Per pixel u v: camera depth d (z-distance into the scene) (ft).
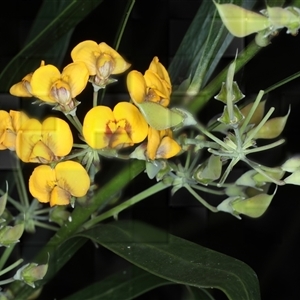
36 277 1.08
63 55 1.14
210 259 1.09
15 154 1.13
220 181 1.06
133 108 1.03
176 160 1.11
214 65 1.09
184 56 1.11
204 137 1.09
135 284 1.15
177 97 1.08
